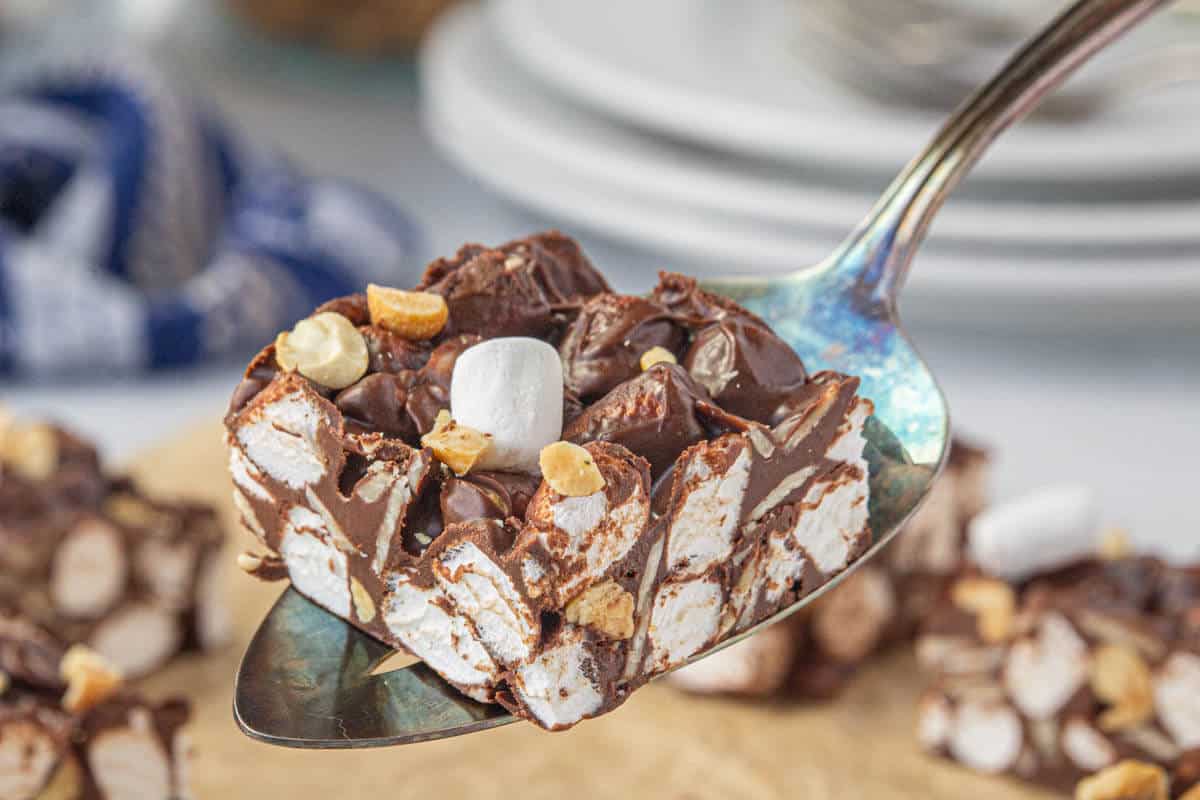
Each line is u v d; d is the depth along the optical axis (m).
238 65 0.80
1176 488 0.45
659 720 0.38
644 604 0.29
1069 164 0.47
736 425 0.29
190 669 0.40
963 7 0.53
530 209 0.64
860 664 0.40
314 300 0.55
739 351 0.30
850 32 0.52
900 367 0.33
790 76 0.54
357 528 0.30
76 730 0.34
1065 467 0.46
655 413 0.29
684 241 0.51
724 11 0.59
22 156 0.58
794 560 0.31
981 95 0.33
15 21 0.82
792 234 0.50
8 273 0.51
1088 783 0.35
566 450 0.28
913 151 0.48
